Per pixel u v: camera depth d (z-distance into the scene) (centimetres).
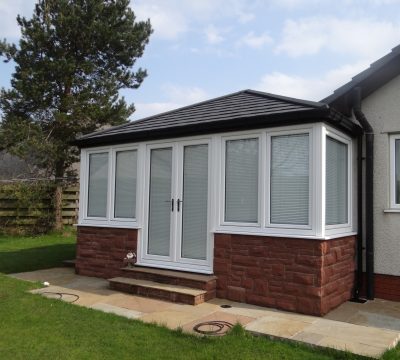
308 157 620
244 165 681
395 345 470
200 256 718
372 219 707
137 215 802
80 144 905
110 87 1678
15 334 486
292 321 554
